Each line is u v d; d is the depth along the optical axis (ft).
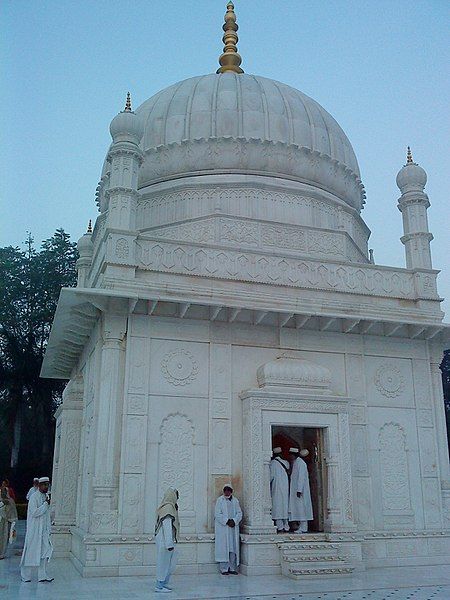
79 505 42.39
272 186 49.80
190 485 37.17
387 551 39.52
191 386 38.86
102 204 55.57
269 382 39.45
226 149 51.44
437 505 42.19
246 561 35.35
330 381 40.91
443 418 44.57
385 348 44.27
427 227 47.80
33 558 32.27
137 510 35.45
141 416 37.14
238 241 45.70
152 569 34.53
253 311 39.88
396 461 42.16
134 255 39.04
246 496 37.32
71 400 51.11
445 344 46.55
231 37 68.80
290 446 44.78
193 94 55.31
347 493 38.83
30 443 97.96
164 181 52.65
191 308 39.34
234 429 39.01
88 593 28.84
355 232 54.60
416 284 45.75
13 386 95.71
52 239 104.12
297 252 46.80
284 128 52.85
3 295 97.04
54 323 44.24
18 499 92.84
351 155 58.44
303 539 37.04
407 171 48.91
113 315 38.11
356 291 44.09
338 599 28.27
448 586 32.07
